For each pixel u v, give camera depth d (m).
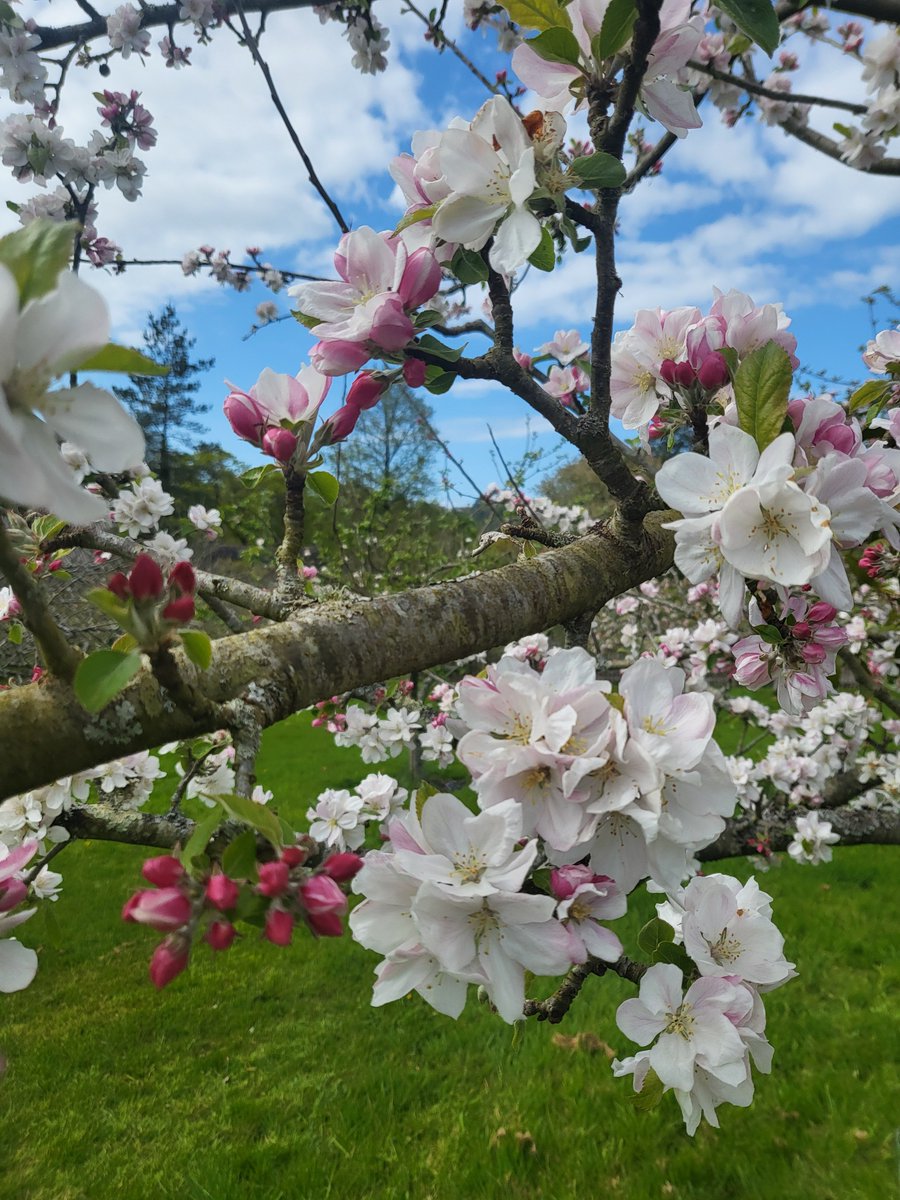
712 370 1.24
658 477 1.02
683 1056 1.02
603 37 1.03
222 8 2.75
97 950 5.09
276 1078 3.78
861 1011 3.95
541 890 0.96
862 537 1.01
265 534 7.60
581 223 1.16
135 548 1.77
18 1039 4.17
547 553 1.31
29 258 0.55
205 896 0.73
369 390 1.22
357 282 1.17
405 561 7.89
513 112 1.05
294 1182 3.06
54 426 0.58
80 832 1.65
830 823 3.78
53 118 3.02
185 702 0.78
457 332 1.35
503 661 1.02
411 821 0.94
